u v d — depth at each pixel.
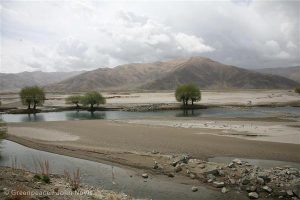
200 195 18.61
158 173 23.28
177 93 91.38
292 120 53.78
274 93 157.50
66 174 22.48
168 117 62.12
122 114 78.38
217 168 22.31
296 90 139.50
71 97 97.19
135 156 28.34
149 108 88.25
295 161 26.25
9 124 54.38
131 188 20.02
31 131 45.88
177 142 34.31
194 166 23.52
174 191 19.36
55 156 30.44
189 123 50.75
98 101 93.56
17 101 130.75
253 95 140.12
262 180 19.34
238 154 28.70
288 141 33.81
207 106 91.00
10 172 20.55
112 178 22.38
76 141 37.16
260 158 27.31
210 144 32.91
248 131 41.00
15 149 34.06
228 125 47.41
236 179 20.61
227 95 142.75
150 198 18.14
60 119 69.50
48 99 139.25
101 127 48.06
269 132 39.97
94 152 30.95
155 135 39.09
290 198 17.77
